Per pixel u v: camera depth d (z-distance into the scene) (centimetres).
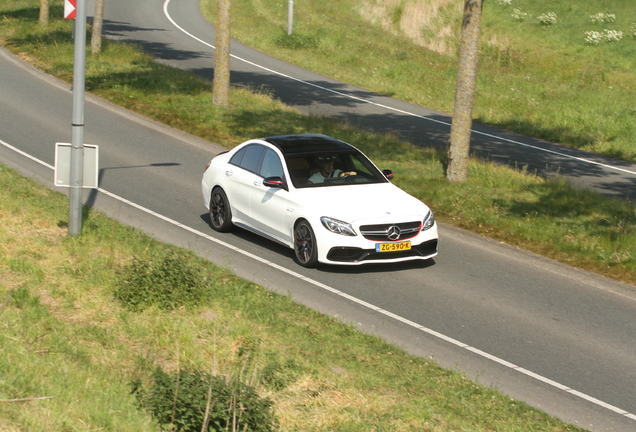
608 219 1527
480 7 1694
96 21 2944
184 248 1247
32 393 677
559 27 4253
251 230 1320
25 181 1557
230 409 638
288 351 870
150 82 2641
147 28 3959
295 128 2241
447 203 1600
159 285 990
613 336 996
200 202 1574
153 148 2009
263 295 1047
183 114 2328
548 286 1195
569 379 855
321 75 3403
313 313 995
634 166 2297
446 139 2412
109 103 2436
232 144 2100
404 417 722
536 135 2678
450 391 790
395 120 2652
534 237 1417
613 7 4528
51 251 1159
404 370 840
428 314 1037
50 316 909
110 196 1555
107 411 659
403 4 4391
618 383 851
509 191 1722
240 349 853
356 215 1164
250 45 3859
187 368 799
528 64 3716
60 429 617
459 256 1327
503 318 1040
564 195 1695
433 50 3928
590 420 760
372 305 1058
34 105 2319
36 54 2995
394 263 1262
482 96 3127
